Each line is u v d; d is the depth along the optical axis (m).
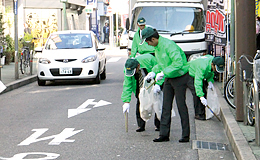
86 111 20.78
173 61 13.99
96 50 31.77
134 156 13.27
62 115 19.86
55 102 23.53
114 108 21.50
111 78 34.97
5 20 49.25
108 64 47.84
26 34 54.06
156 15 28.28
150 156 13.27
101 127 17.31
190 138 15.66
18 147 14.38
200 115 18.83
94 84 31.12
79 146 14.45
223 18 27.06
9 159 12.95
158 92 15.32
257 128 12.96
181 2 28.66
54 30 71.06
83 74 30.19
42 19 70.44
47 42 32.66
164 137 15.03
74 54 30.67
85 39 32.69
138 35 19.55
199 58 15.64
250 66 15.17
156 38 14.12
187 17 28.12
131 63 14.88
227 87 19.81
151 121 18.58
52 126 17.58
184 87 14.66
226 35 27.00
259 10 35.69
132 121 18.42
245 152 12.24
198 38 27.39
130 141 15.10
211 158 13.12
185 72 14.57
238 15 16.45
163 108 15.02
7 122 18.55
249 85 15.69
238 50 16.48
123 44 73.62
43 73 30.22
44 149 14.10
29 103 23.39
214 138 15.73
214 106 18.50
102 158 13.05
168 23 27.98
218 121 18.62
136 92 16.25
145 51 19.31
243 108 16.06
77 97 25.11
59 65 30.06
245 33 16.38
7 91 28.16
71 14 78.06
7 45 45.91
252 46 16.41
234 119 16.81
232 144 14.18
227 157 13.26
